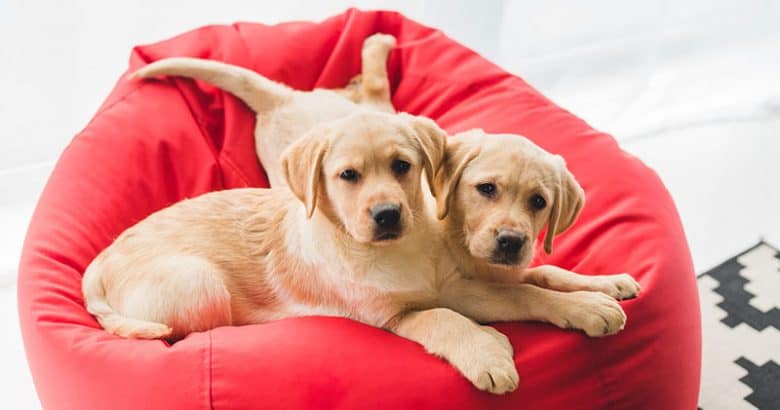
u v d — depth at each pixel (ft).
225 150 5.47
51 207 4.98
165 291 4.51
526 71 7.38
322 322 4.44
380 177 4.31
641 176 5.10
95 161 5.16
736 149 7.15
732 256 6.27
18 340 5.77
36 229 4.91
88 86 6.14
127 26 6.07
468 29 6.96
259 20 6.50
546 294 4.47
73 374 4.38
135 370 4.29
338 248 4.50
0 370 5.63
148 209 5.25
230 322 4.66
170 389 4.24
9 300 5.96
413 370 4.26
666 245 4.78
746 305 5.93
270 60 5.81
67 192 5.03
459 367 4.25
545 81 7.48
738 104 7.51
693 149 7.16
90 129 5.29
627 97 7.50
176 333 4.57
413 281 4.49
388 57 5.97
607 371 4.42
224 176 5.45
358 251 4.48
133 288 4.56
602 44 7.44
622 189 5.02
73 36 5.94
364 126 4.34
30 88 6.00
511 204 4.35
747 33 7.88
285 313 4.72
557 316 4.41
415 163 4.38
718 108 7.47
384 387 4.22
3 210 6.31
